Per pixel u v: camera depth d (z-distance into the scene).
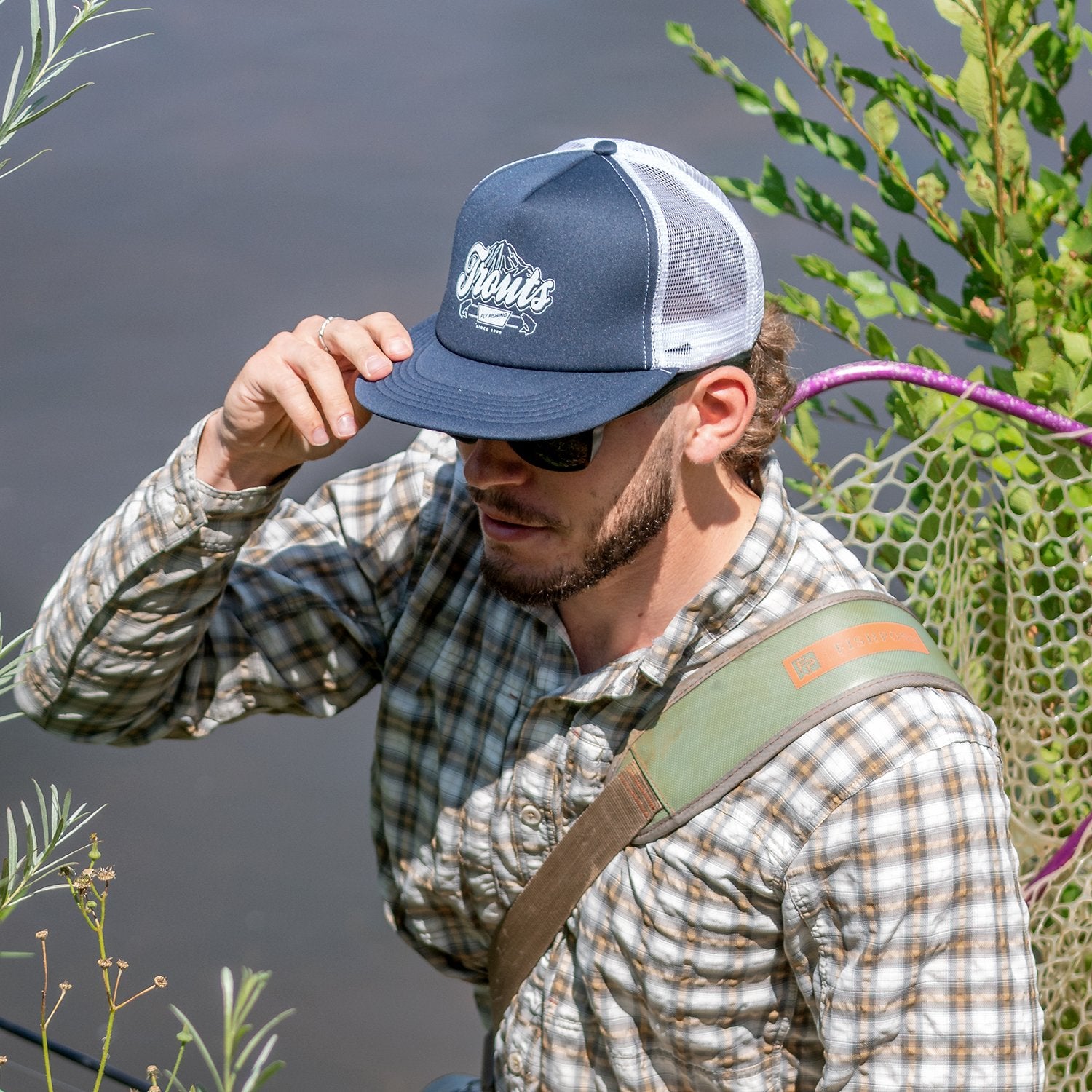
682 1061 1.71
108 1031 1.20
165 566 1.79
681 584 1.68
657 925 1.66
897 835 1.56
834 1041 1.59
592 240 1.55
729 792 1.62
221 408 1.74
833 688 1.61
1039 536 2.20
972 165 2.46
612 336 1.55
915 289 2.62
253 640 1.96
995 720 2.31
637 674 1.66
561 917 1.74
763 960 1.66
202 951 5.07
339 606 1.97
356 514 1.99
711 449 1.62
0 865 1.20
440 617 1.87
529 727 1.76
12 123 1.17
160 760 5.96
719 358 1.60
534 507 1.60
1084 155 2.59
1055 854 2.22
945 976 1.56
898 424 2.32
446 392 1.59
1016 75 2.34
